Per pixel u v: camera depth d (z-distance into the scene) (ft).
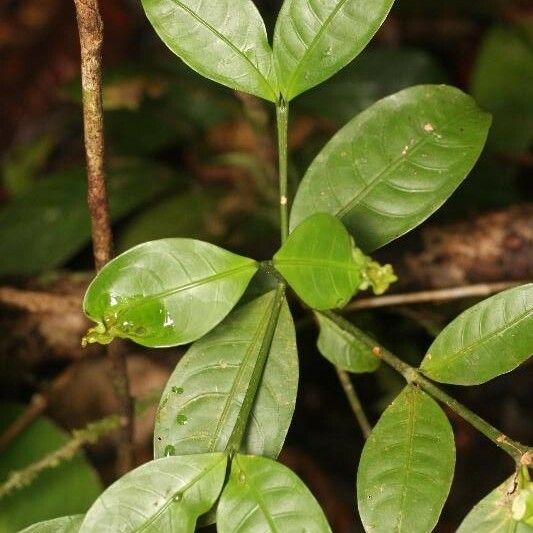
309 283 2.28
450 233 3.05
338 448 3.55
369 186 2.45
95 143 2.40
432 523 2.25
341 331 2.52
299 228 2.28
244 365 2.35
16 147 4.43
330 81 3.68
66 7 4.70
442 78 3.72
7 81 4.59
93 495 2.94
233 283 2.30
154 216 3.64
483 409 3.47
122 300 2.27
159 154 4.14
